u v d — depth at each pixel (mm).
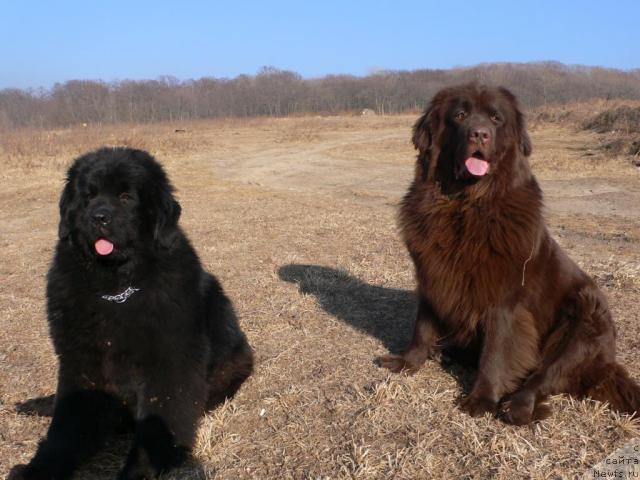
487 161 1889
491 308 1925
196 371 1790
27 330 2668
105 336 1723
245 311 2785
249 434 1846
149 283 1744
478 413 1876
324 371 2180
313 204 6047
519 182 1965
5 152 10898
